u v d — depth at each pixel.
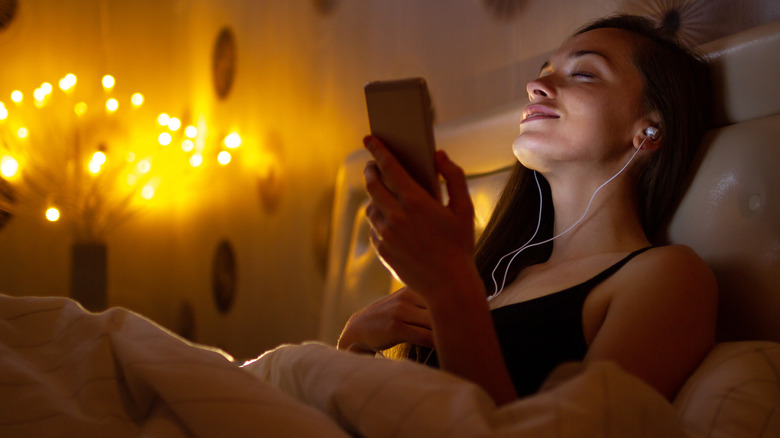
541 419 0.48
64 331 0.73
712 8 1.25
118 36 3.46
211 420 0.54
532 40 1.65
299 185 2.60
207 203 3.25
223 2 3.17
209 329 3.16
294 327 2.58
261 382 0.60
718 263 0.93
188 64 3.47
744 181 0.94
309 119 2.56
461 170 0.64
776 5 1.14
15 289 3.06
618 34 1.05
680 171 1.02
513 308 0.94
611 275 0.88
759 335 0.86
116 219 3.33
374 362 0.59
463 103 1.88
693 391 0.70
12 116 3.13
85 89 3.34
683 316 0.76
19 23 3.22
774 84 0.97
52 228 3.13
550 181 1.06
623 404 0.51
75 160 3.21
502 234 1.15
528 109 1.04
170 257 3.49
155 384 0.58
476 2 1.83
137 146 3.44
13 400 0.62
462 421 0.48
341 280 1.75
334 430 0.54
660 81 1.00
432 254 0.64
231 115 3.09
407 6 2.09
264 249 2.80
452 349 0.65
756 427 0.63
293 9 2.67
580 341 0.86
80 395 0.64
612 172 1.01
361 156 1.78
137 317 0.73
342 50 2.39
